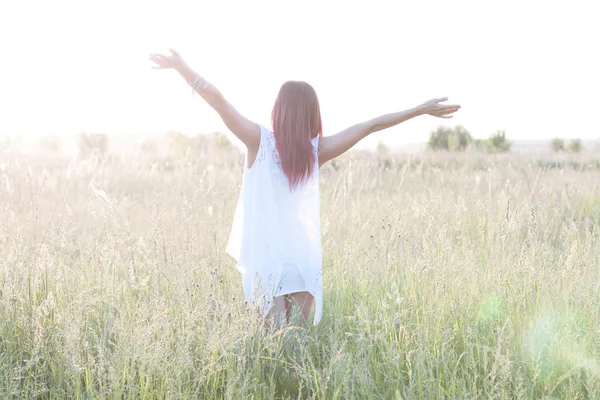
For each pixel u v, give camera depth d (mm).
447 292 3818
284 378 3164
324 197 8289
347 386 2857
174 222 5977
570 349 3133
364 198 8398
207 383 2961
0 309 3453
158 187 10578
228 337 2990
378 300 3697
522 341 3281
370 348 3217
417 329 3367
